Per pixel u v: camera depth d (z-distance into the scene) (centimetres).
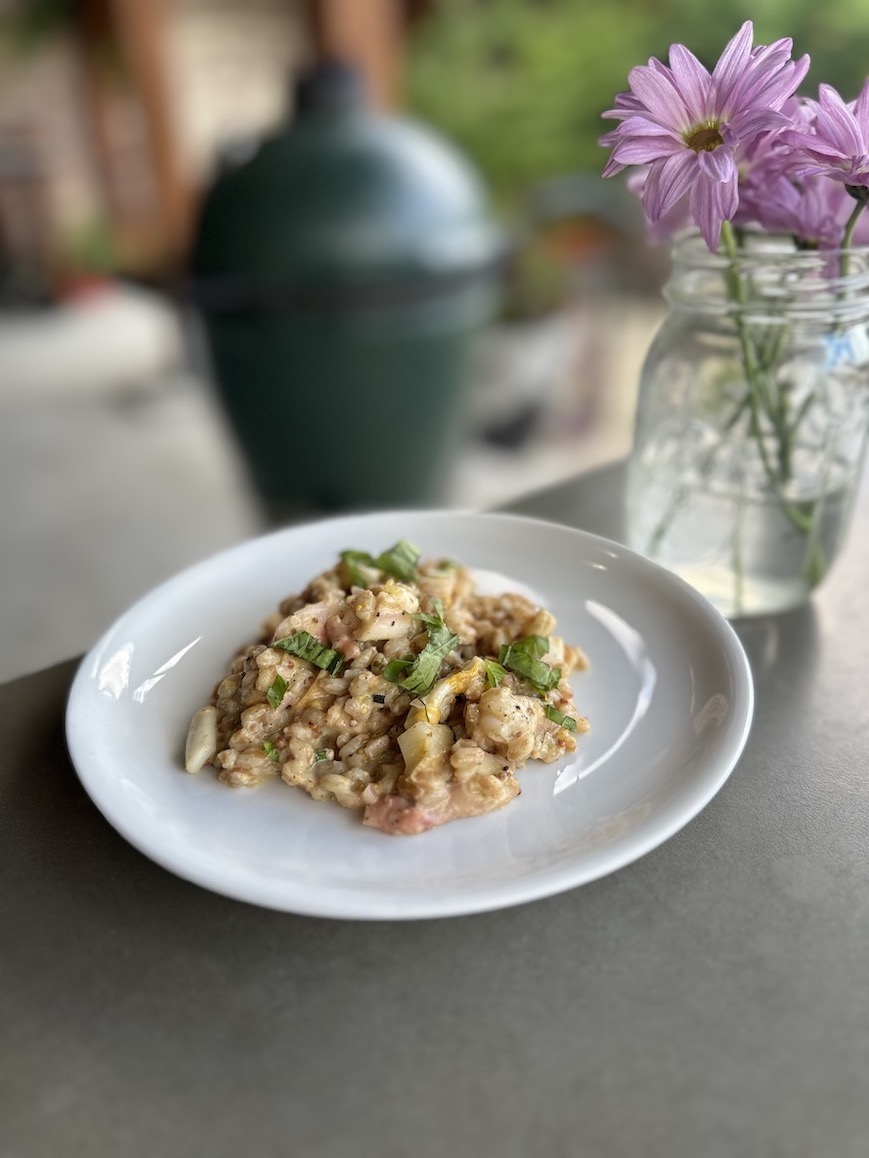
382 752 28
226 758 27
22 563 109
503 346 125
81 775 26
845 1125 20
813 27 107
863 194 27
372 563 32
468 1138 20
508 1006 23
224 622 34
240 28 159
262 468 97
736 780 29
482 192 96
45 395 151
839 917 24
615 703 30
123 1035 22
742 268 30
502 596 33
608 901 25
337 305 82
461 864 24
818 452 33
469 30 148
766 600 35
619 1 144
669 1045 22
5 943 25
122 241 183
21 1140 20
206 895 26
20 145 180
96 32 170
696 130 26
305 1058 22
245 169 83
